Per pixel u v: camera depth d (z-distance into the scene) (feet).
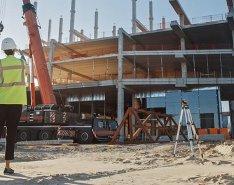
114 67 151.74
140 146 56.29
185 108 27.50
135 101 133.49
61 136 78.54
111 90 137.18
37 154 34.47
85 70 159.12
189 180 11.96
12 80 14.61
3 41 15.20
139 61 136.15
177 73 154.20
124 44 143.64
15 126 14.51
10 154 14.14
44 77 84.94
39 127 82.38
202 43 141.18
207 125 118.11
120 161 22.85
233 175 12.42
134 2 159.84
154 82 119.65
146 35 132.46
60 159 25.73
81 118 85.56
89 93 147.23
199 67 144.87
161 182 11.59
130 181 11.85
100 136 78.95
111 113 184.03
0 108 14.26
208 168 16.61
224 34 129.90
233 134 158.40
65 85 131.44
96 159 25.45
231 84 117.60
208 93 120.67
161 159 24.43
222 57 126.11
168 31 126.93
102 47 150.71
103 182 11.60
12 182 11.27
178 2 120.06
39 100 162.81
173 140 93.09
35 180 11.75
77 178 12.74
